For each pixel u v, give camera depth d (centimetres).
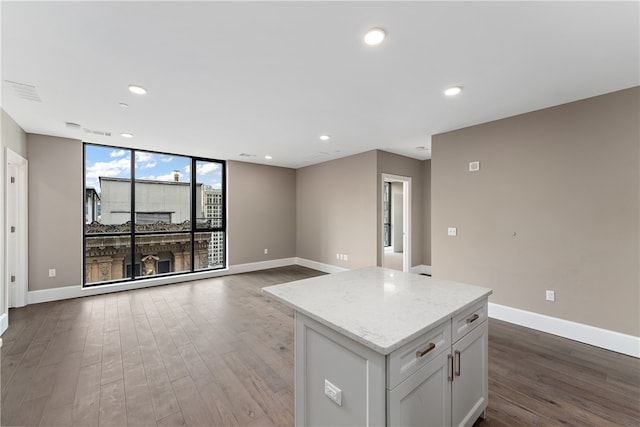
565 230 287
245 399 195
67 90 255
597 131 268
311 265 640
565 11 157
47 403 189
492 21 166
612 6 152
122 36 179
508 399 194
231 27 171
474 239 355
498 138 335
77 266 424
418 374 123
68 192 418
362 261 522
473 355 163
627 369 229
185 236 543
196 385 210
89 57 203
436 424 135
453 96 272
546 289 299
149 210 505
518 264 318
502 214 331
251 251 614
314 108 302
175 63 212
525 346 269
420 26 171
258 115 323
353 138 421
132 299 414
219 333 300
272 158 573
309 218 646
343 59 208
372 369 112
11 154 328
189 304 393
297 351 150
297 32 176
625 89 253
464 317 154
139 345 272
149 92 261
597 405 188
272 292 169
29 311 362
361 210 524
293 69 222
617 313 259
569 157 284
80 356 251
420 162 587
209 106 295
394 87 253
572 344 273
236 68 220
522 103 288
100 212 460
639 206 247
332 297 160
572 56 203
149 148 481
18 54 198
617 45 189
